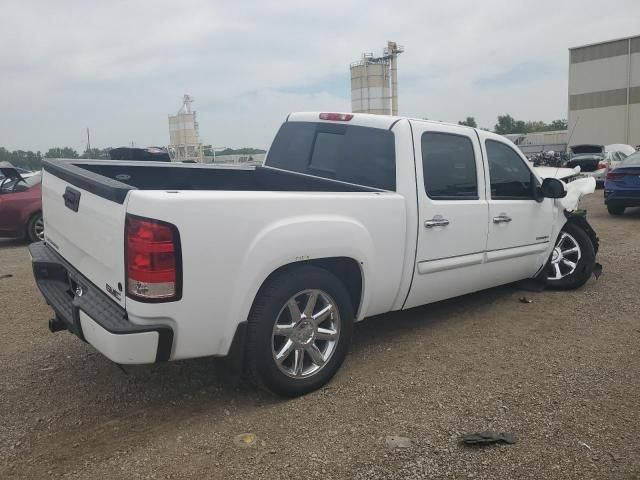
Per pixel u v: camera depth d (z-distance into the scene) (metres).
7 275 7.07
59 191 3.74
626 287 6.13
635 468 2.75
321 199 3.48
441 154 4.42
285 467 2.78
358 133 4.47
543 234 5.54
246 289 3.12
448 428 3.14
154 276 2.82
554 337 4.60
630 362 4.07
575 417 3.26
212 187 5.07
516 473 2.72
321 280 3.47
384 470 2.75
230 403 3.46
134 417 3.29
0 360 4.14
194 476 2.70
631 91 48.47
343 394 3.57
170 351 2.98
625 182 11.92
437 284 4.43
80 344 4.46
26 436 3.06
